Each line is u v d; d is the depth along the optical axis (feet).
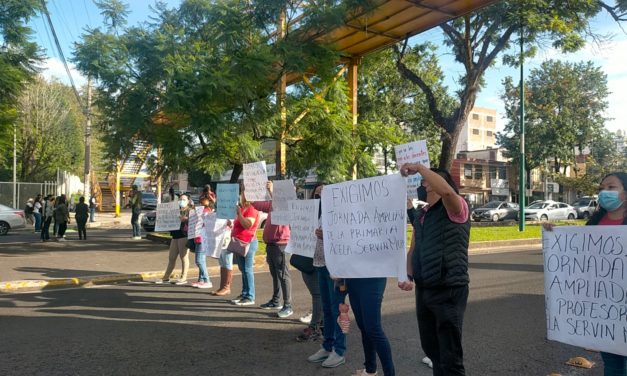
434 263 11.89
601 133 156.25
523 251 58.39
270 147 56.85
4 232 72.18
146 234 67.72
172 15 49.98
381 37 53.98
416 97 103.91
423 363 17.46
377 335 14.42
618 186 12.09
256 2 46.44
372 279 14.38
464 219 12.06
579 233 11.84
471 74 71.00
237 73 44.11
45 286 32.01
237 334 21.03
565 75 149.48
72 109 152.56
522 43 70.13
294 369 16.92
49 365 17.16
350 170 57.11
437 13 48.70
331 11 44.55
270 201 23.81
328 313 17.63
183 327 22.11
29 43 56.08
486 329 21.98
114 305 26.58
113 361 17.61
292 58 45.98
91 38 45.83
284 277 23.99
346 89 57.00
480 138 303.48
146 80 46.37
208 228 30.73
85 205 62.34
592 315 11.55
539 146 150.82
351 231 14.24
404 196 13.32
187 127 47.09
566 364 17.49
